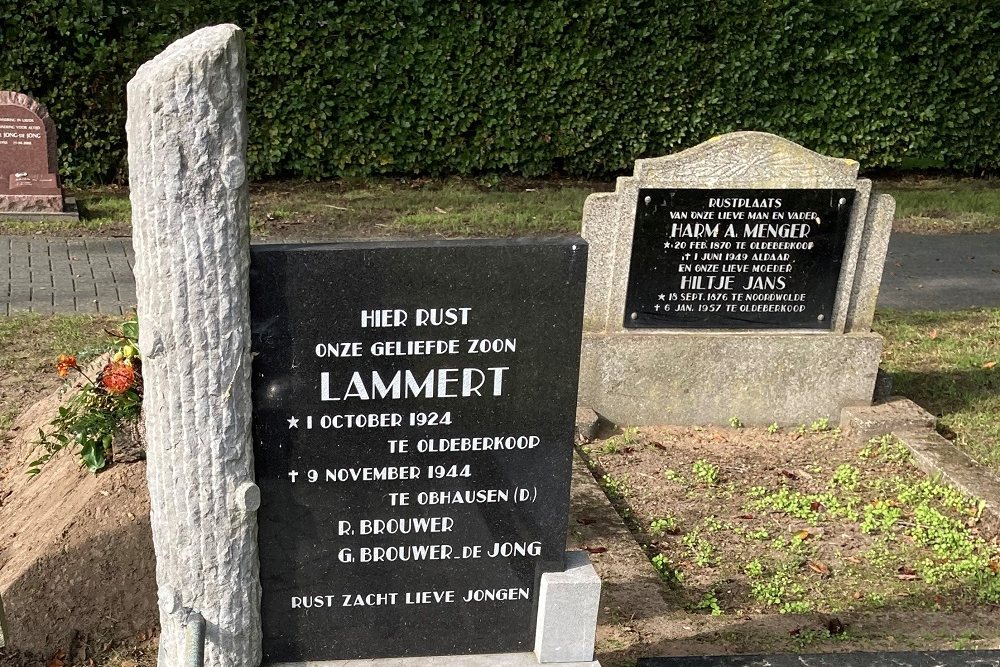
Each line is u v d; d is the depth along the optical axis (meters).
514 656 3.66
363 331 3.23
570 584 3.54
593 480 6.00
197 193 2.87
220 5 12.87
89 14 12.48
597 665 3.63
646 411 6.95
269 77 13.32
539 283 3.29
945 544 5.34
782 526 5.62
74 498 4.74
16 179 11.62
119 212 12.19
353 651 3.60
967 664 4.14
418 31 13.37
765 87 14.20
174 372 3.03
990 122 14.95
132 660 4.29
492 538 3.54
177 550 3.23
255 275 3.11
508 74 13.77
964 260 11.45
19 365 7.34
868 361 6.93
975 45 14.46
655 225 6.57
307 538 3.42
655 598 4.76
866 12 13.97
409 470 3.41
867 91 14.45
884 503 5.80
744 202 6.56
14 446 6.12
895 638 4.49
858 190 6.57
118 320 8.36
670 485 6.13
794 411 7.02
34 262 10.06
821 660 4.12
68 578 4.35
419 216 12.39
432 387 3.33
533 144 14.25
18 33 12.38
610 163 14.50
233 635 3.36
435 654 3.65
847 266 6.75
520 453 3.46
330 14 13.23
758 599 4.87
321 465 3.34
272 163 13.71
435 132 13.91
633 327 6.81
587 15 13.55
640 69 13.97
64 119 12.90
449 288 3.24
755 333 6.85
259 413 3.25
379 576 3.52
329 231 11.74
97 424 4.79
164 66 2.77
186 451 3.11
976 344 8.52
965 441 6.70
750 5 13.77
